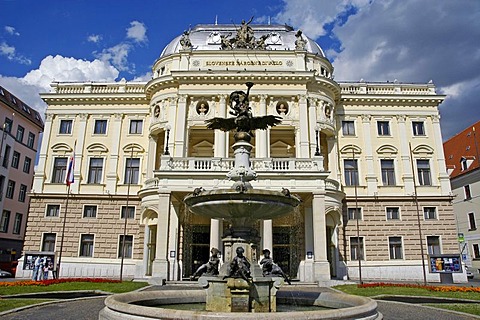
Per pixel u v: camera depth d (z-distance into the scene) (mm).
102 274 35562
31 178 55750
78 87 40656
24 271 33812
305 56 37406
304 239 30547
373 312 9375
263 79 35781
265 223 27922
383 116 39500
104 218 37156
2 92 50938
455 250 36156
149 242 32625
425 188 37719
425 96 39469
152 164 36906
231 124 14078
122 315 8625
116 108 39969
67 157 38969
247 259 12039
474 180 48969
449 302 17812
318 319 7902
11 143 50250
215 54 37156
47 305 15422
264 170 28266
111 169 38375
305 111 35312
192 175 28078
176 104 36000
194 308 12758
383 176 38344
